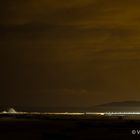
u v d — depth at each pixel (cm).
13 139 7706
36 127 11169
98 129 9956
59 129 10156
